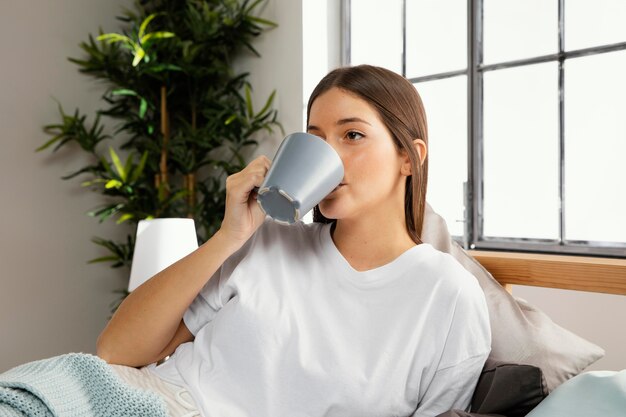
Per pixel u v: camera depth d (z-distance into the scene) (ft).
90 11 8.89
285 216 2.46
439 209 7.24
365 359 2.77
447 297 2.78
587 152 5.89
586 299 5.32
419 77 7.37
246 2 7.91
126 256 8.68
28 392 2.41
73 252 8.75
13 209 8.20
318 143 2.44
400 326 2.80
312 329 2.88
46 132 8.47
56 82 8.55
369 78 2.79
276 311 2.91
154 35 7.82
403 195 2.99
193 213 8.25
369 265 2.97
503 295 3.21
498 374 2.69
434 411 2.79
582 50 5.90
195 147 8.36
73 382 2.56
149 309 2.95
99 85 8.95
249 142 8.04
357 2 7.95
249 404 2.85
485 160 6.72
